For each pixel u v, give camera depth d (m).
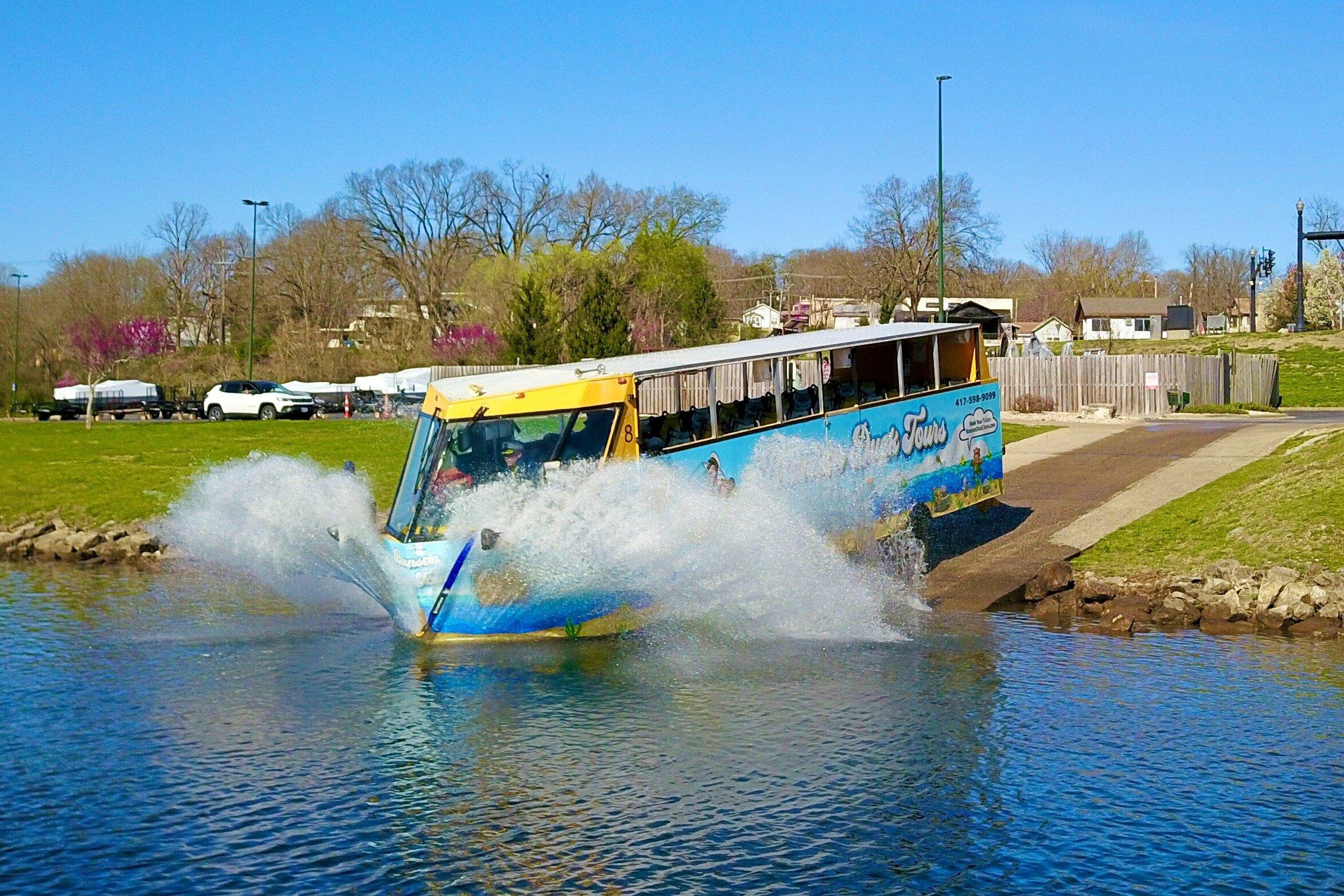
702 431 15.85
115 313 91.25
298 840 9.12
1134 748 11.09
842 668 13.77
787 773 10.45
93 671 13.74
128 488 28.39
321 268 99.50
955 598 17.23
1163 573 17.61
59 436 39.84
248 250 104.38
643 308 75.88
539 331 60.75
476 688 12.87
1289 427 30.55
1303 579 16.73
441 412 14.34
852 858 8.80
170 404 62.41
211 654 14.46
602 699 12.55
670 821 9.45
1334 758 10.87
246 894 8.27
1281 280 124.69
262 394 58.53
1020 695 12.77
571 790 10.08
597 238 88.62
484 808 9.70
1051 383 45.25
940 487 18.30
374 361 78.56
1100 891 8.32
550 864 8.71
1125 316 120.88
